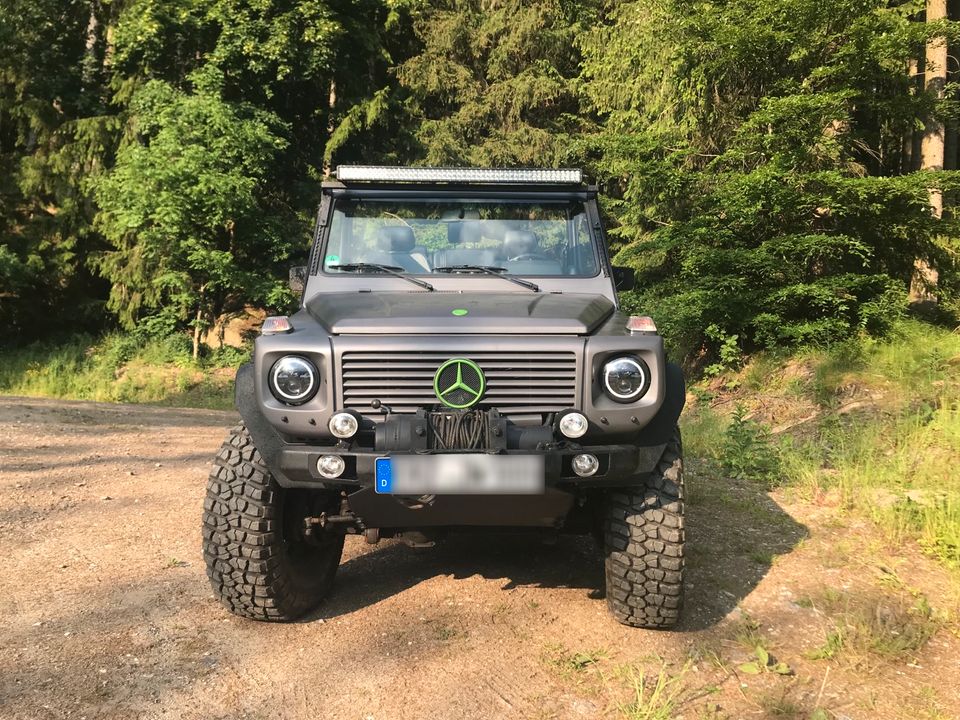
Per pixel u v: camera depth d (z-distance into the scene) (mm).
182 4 20625
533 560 4562
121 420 11102
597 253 4430
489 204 4527
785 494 5871
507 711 2918
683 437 8250
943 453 6504
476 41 22906
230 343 22469
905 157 16328
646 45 14195
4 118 23438
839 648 3416
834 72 11883
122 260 22125
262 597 3547
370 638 3516
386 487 3104
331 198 4539
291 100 23078
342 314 3514
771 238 12922
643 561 3439
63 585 4082
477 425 3154
